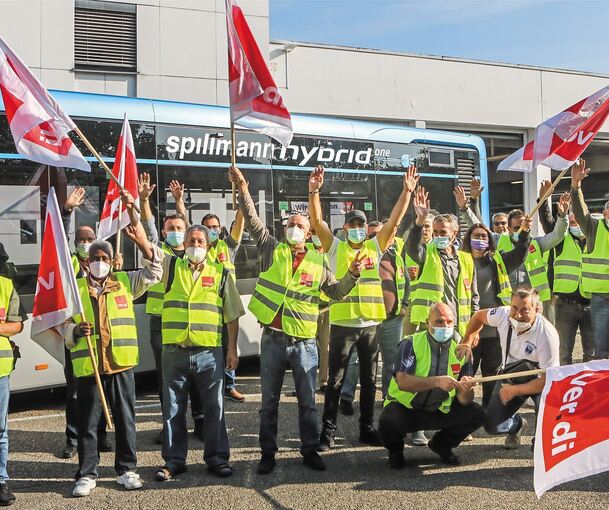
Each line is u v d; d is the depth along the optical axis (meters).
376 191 10.97
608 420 4.57
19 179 7.56
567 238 8.33
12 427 7.19
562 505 4.96
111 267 5.46
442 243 6.70
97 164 8.12
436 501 5.05
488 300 6.95
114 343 5.27
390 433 5.68
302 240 5.75
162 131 8.70
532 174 21.75
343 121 10.70
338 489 5.31
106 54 14.36
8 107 5.51
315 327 5.76
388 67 19.23
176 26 14.93
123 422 5.37
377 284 6.40
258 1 15.99
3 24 13.44
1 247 6.16
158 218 8.58
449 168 12.25
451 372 5.64
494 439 6.67
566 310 8.23
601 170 23.41
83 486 5.20
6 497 5.01
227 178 9.19
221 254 7.65
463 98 20.42
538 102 21.67
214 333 5.59
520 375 5.28
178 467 5.61
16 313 5.20
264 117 6.13
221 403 5.69
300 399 5.76
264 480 5.52
